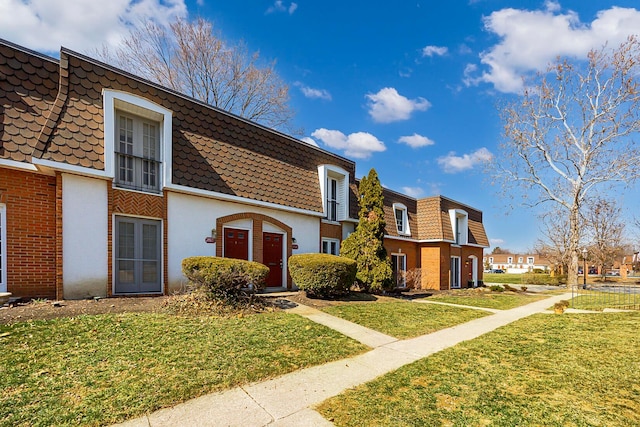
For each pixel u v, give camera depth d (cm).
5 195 718
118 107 859
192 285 827
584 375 477
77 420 321
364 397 400
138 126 914
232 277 799
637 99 1988
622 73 2025
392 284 1339
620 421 347
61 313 636
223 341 562
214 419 340
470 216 2462
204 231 1009
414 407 375
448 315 962
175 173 937
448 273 2077
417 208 2138
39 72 779
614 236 3288
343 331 695
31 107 752
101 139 811
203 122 1038
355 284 1321
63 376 404
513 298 1580
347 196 1512
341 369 496
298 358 522
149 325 609
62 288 748
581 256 3331
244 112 2320
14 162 702
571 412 366
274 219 1206
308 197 1322
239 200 1073
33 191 751
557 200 2491
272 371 468
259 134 1201
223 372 449
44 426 309
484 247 2544
